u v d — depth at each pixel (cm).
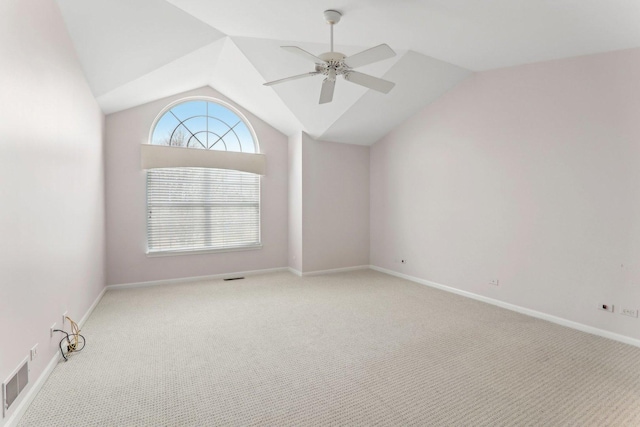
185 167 517
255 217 580
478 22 281
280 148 595
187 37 352
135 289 476
